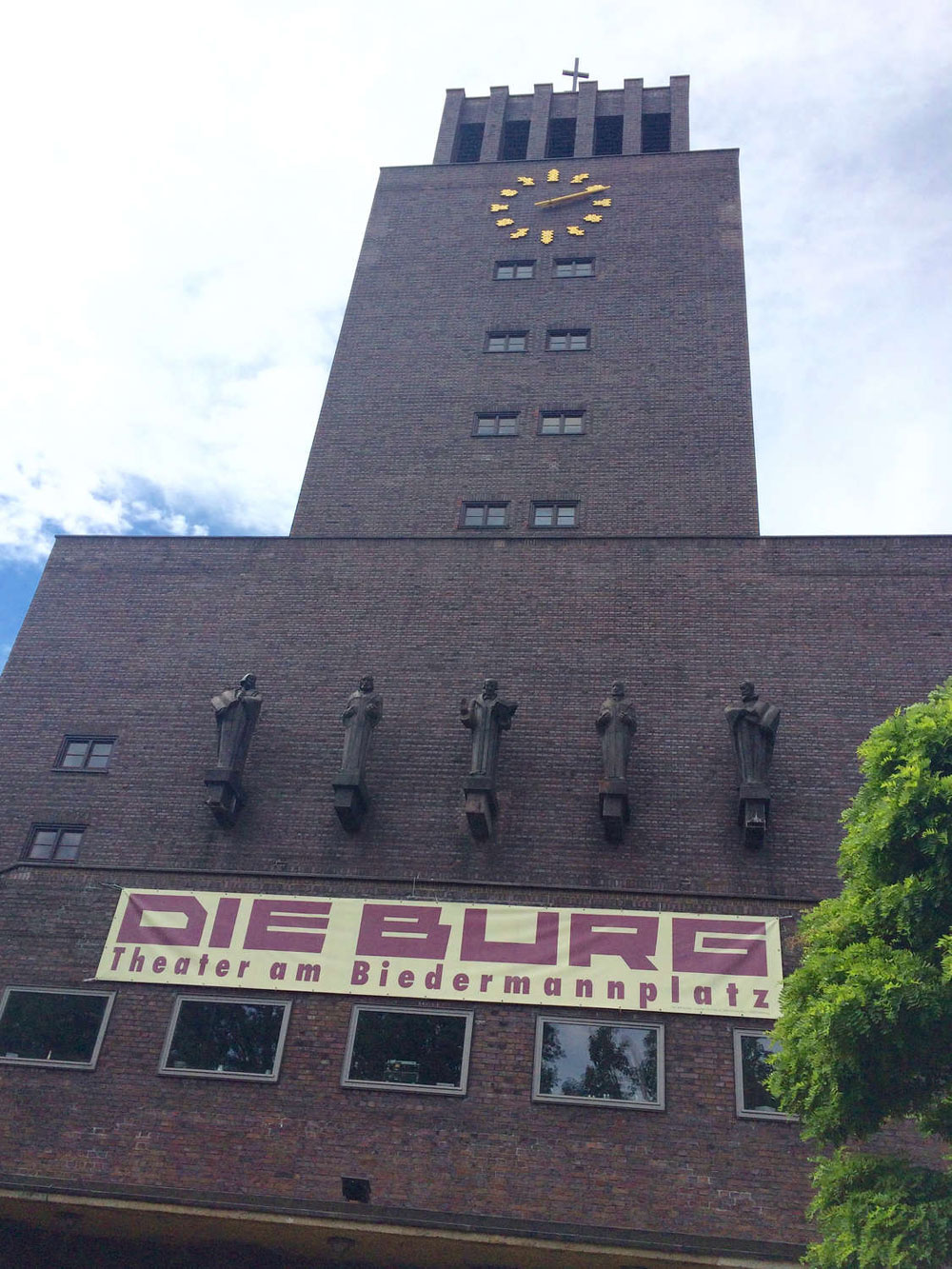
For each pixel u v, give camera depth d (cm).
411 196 4003
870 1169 1423
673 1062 1944
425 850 2256
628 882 2169
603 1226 1798
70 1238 2023
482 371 3450
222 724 2383
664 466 3164
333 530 3148
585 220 3822
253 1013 2070
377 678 2516
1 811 2402
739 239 3694
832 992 1363
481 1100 1939
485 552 2664
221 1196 1873
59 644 2647
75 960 2150
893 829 1425
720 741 2323
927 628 2434
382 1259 1941
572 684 2447
